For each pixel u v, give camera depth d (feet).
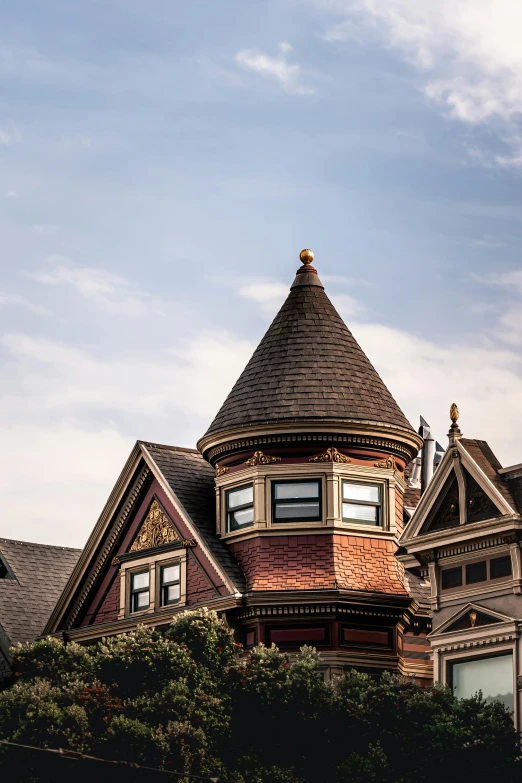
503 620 158.20
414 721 154.61
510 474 164.86
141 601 196.54
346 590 180.34
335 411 187.52
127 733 149.48
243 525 189.06
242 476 189.78
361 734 156.35
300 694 159.02
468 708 154.10
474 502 164.66
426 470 214.28
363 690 159.94
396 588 185.16
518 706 154.40
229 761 155.02
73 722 152.35
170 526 194.90
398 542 171.01
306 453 187.73
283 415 187.32
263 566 184.85
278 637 181.27
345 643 180.55
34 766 150.30
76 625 204.13
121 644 165.68
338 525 185.06
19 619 214.90
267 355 195.31
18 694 157.28
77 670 165.07
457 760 150.71
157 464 196.85
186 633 166.40
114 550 201.98
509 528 158.61
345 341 196.44
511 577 159.33
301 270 203.62
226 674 163.43
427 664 185.78
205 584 188.03
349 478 187.62
